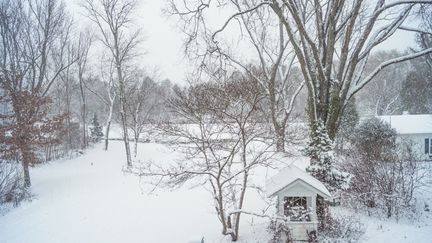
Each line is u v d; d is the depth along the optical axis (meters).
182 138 13.20
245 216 12.80
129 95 33.19
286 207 10.01
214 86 11.31
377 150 16.09
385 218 12.46
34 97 20.31
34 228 12.97
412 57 12.13
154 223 12.84
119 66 29.06
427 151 27.61
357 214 12.92
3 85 20.19
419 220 12.20
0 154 18.30
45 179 23.33
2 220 14.20
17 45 27.00
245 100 9.96
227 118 11.38
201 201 15.52
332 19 12.29
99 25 28.69
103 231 12.29
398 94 47.75
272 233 10.59
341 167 16.00
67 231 12.45
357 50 12.24
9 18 27.03
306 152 12.73
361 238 10.43
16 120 19.88
